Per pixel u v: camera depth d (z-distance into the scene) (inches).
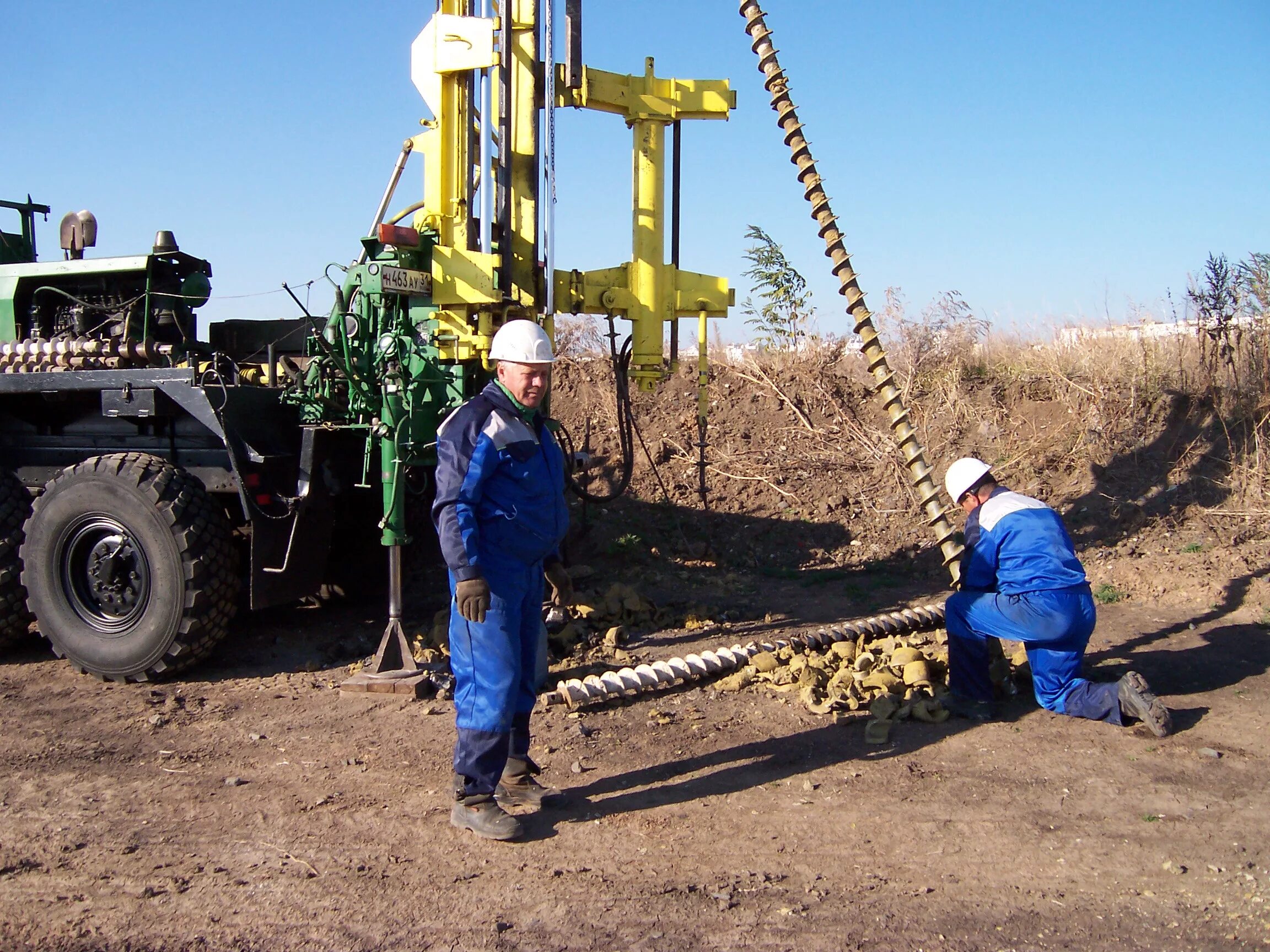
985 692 196.4
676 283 267.3
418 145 243.9
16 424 258.7
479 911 125.9
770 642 235.1
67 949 117.0
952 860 138.3
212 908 126.4
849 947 117.0
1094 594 282.5
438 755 177.5
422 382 225.0
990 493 201.5
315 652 247.8
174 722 197.0
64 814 154.3
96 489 220.7
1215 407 361.7
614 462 389.1
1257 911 124.3
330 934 120.6
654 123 254.5
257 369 282.7
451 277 227.5
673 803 157.9
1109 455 359.3
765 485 374.9
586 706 203.3
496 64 229.3
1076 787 161.3
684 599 292.8
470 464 141.5
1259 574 278.4
